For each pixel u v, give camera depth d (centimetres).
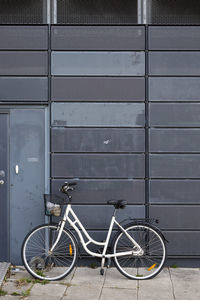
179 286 512
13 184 583
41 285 515
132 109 578
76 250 543
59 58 578
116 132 579
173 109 577
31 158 582
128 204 579
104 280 532
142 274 549
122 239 573
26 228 583
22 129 581
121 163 579
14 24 576
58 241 569
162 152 578
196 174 578
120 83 579
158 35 577
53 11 577
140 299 472
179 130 578
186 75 577
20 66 577
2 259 584
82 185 579
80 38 577
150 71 577
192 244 577
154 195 577
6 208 583
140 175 578
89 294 487
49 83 579
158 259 576
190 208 577
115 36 577
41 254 576
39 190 582
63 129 579
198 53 577
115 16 578
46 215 548
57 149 579
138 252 545
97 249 570
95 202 579
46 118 581
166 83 577
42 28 576
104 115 579
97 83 579
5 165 583
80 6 578
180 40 576
